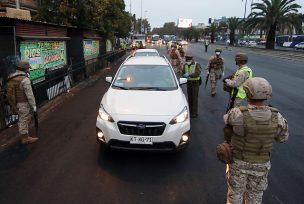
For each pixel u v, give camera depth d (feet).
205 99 36.06
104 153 18.83
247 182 10.48
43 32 35.27
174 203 13.64
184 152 19.35
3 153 18.80
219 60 37.29
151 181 15.52
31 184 15.05
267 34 169.27
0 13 38.91
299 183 15.81
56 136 21.85
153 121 16.71
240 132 9.78
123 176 15.98
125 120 16.76
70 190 14.53
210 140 21.72
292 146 21.24
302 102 35.55
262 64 83.76
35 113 20.21
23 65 19.39
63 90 38.45
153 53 51.65
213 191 14.70
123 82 21.49
